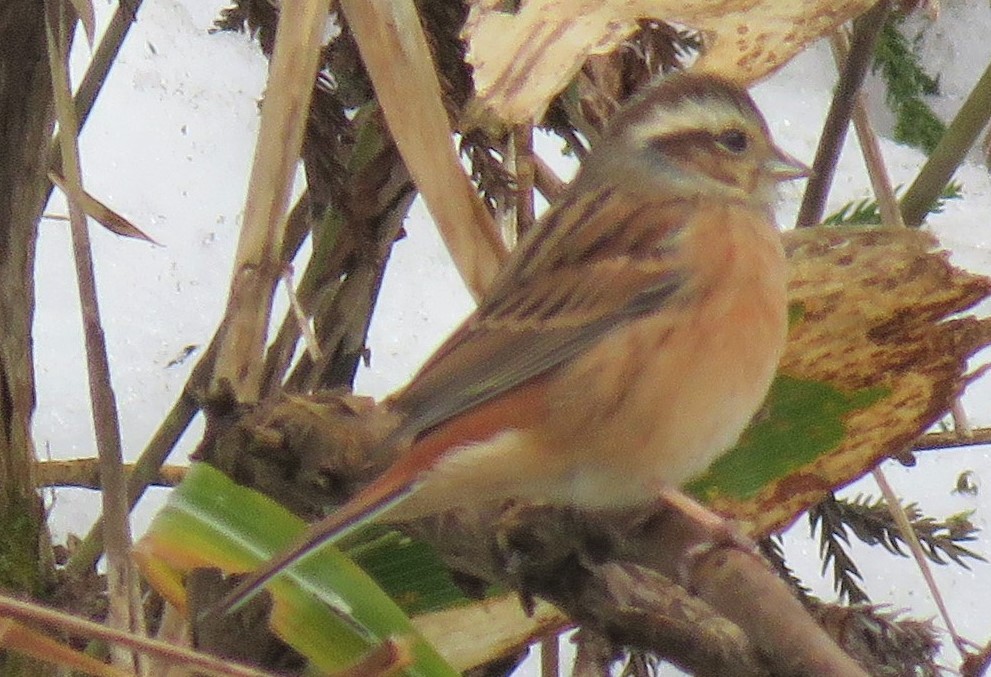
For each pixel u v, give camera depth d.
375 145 3.89
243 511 3.78
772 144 3.86
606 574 3.77
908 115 4.14
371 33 3.81
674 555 3.76
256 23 3.90
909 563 4.02
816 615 3.87
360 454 3.79
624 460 3.82
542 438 3.81
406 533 3.80
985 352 4.10
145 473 3.90
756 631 3.74
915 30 4.14
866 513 3.92
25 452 3.87
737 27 3.81
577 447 3.81
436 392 3.80
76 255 3.82
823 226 3.85
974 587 4.02
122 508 3.81
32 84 3.85
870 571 4.02
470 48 3.79
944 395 3.83
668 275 3.82
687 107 3.85
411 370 4.04
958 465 4.05
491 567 3.79
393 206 3.90
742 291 3.82
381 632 3.77
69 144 3.82
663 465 3.82
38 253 4.05
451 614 3.83
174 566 3.78
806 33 3.81
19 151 3.85
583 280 3.82
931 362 3.83
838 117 3.88
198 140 4.09
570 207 3.84
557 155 4.09
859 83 3.88
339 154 3.89
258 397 3.82
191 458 3.81
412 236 4.09
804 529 4.02
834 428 3.83
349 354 3.91
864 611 3.87
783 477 3.84
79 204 3.82
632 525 3.77
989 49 4.14
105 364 3.82
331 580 3.77
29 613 3.72
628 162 3.85
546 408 3.81
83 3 3.82
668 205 3.84
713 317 3.82
